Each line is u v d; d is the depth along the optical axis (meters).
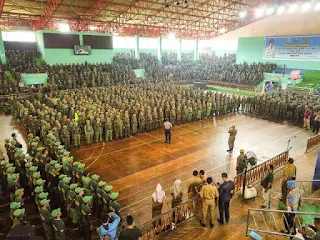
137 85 29.88
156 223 7.55
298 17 33.75
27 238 3.41
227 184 7.74
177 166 12.61
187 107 20.41
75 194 7.80
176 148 14.99
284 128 19.03
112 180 11.21
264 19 37.88
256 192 9.38
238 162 10.17
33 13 31.81
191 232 7.57
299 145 15.38
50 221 6.96
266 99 22.66
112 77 31.98
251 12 37.44
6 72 27.81
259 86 32.69
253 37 39.41
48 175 9.20
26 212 8.77
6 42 36.16
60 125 14.79
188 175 11.70
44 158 10.06
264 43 38.00
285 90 27.64
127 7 30.89
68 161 10.00
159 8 33.34
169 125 15.63
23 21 37.34
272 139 16.58
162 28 44.72
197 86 36.81
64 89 27.67
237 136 17.17
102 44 37.50
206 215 7.83
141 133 17.83
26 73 28.20
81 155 13.96
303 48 33.59
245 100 23.89
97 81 30.23
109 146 15.34
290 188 7.56
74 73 30.59
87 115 16.94
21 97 23.98
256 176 10.46
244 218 8.23
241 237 7.35
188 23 41.97
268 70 35.88
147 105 19.50
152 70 37.12
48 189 9.23
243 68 38.22
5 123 19.41
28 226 3.57
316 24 32.19
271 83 29.17
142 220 8.45
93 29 41.69
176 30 46.41
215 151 14.55
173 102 20.17
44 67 31.17
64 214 8.71
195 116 20.91
